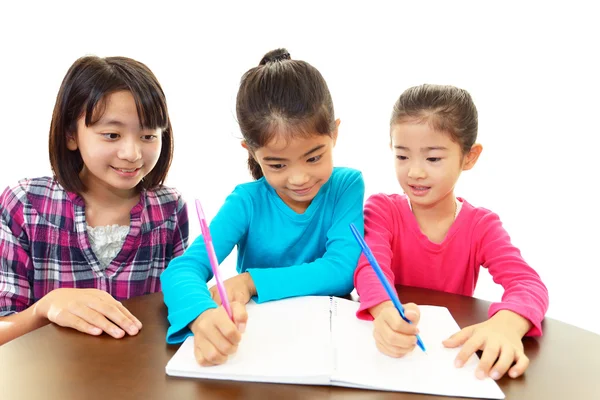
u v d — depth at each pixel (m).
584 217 1.84
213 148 1.97
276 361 0.63
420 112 0.91
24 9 1.83
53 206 1.11
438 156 0.92
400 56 1.84
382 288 0.80
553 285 1.77
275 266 1.02
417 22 1.82
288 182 0.87
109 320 0.73
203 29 1.88
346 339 0.70
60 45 1.85
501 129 1.85
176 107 1.92
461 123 0.92
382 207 1.07
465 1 1.79
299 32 1.86
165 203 1.20
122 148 0.97
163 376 0.61
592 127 1.80
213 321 0.65
